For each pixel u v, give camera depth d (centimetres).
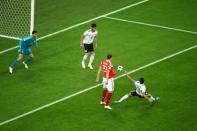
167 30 6475
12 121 4675
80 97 5044
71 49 6028
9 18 6712
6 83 5297
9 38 6303
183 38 6256
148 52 5928
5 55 5909
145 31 6456
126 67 5603
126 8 7125
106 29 6525
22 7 6988
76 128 4562
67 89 5188
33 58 5803
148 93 5088
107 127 4575
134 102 4953
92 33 5456
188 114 4766
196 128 4566
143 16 6881
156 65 5628
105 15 6931
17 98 5038
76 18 6856
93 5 7244
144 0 7362
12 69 5497
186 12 6981
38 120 4684
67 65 5659
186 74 5441
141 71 5512
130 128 4562
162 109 4841
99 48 6041
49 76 5431
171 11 7019
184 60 5722
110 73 4784
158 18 6819
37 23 6700
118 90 5162
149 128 4566
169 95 5066
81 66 5634
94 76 5441
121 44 6131
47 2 7369
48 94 5103
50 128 4566
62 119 4694
